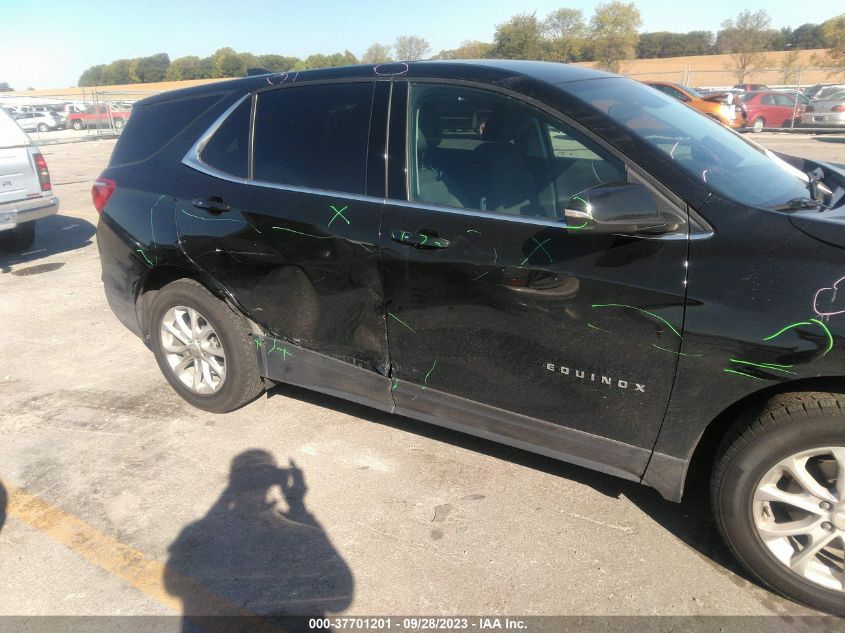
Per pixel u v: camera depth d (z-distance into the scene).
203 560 2.63
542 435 2.65
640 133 2.46
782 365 2.09
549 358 2.52
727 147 2.79
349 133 2.98
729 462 2.24
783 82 32.84
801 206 2.33
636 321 2.29
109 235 3.77
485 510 2.86
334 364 3.17
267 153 3.22
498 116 2.66
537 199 2.54
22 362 4.55
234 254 3.25
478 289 2.58
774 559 2.25
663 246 2.24
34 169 7.10
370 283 2.87
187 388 3.78
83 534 2.80
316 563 2.59
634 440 2.45
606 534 2.69
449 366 2.79
